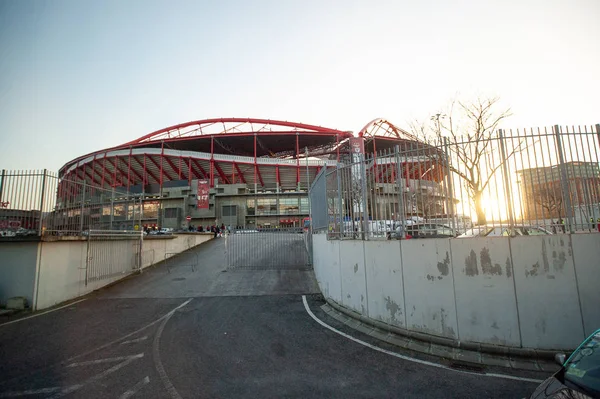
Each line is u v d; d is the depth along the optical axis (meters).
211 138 79.69
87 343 5.93
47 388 4.16
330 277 8.87
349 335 6.29
